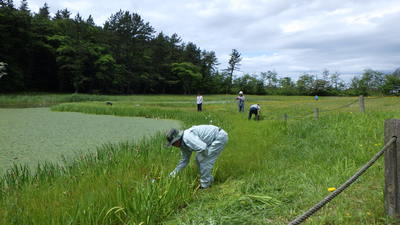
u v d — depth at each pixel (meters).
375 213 2.93
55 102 35.16
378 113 9.71
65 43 51.59
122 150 6.82
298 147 7.04
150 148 6.88
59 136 10.80
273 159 5.87
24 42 49.62
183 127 12.12
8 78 45.59
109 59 55.31
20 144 9.20
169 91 78.81
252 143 7.46
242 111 20.22
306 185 3.96
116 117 18.30
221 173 5.02
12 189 4.56
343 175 4.18
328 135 7.78
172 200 3.77
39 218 3.18
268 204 3.44
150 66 68.69
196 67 76.88
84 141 9.78
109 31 60.94
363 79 66.12
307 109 18.86
